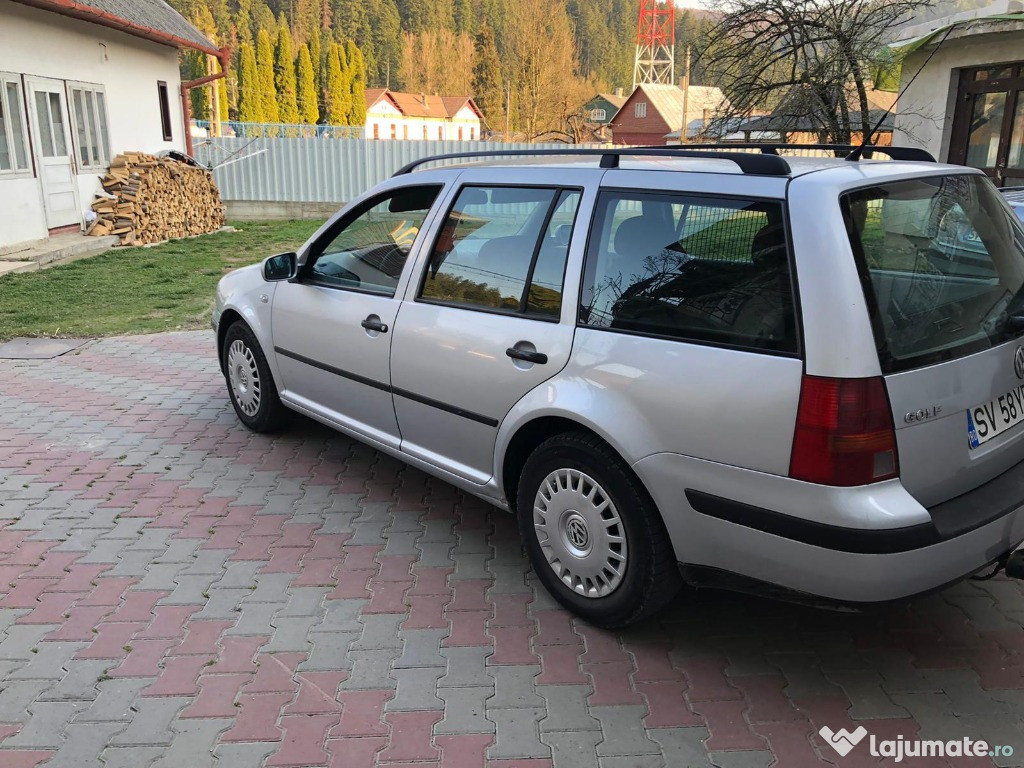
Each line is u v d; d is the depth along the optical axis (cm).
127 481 464
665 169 298
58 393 636
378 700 278
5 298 1005
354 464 492
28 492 448
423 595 344
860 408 238
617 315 295
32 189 1336
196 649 306
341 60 8481
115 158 1608
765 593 270
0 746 257
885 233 261
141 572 363
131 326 873
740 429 257
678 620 327
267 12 11112
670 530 282
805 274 248
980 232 300
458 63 10094
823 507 243
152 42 1811
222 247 1560
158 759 251
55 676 290
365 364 408
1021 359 291
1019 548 317
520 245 337
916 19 1216
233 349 532
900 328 251
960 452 265
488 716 270
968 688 283
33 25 1338
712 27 1240
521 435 331
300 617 327
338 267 440
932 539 244
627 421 284
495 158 416
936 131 1284
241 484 461
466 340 347
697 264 277
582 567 314
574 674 292
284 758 251
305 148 2247
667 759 251
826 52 1169
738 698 279
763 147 334
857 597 247
